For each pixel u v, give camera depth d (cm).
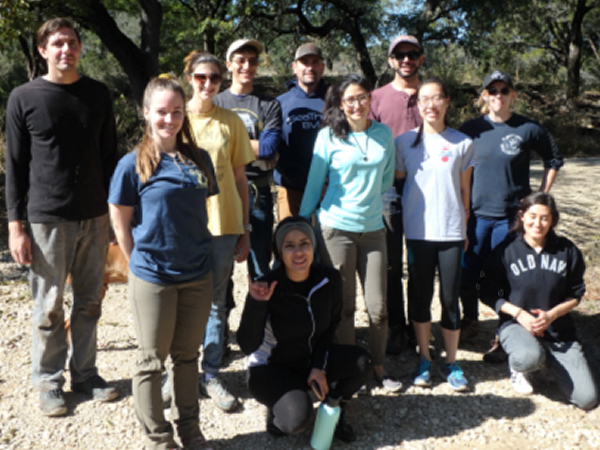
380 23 1938
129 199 259
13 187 306
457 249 350
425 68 2233
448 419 325
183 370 284
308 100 408
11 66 1780
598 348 383
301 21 1803
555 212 349
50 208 309
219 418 325
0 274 561
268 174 385
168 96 250
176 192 256
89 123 311
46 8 998
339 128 329
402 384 362
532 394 351
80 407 331
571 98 2256
